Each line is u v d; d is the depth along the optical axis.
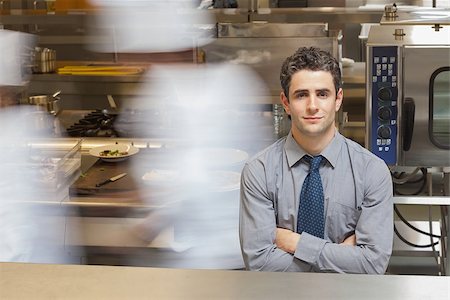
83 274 1.07
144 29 4.53
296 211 2.31
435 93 2.75
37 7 4.86
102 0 4.69
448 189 3.03
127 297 1.00
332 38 3.90
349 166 2.30
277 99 4.02
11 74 4.02
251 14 4.75
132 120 3.86
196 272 1.07
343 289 1.01
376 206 2.28
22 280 1.04
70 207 2.88
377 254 2.25
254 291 1.01
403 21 2.92
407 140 2.80
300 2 5.20
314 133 2.22
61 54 4.92
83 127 3.78
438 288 1.01
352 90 4.22
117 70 4.45
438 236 3.51
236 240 2.99
